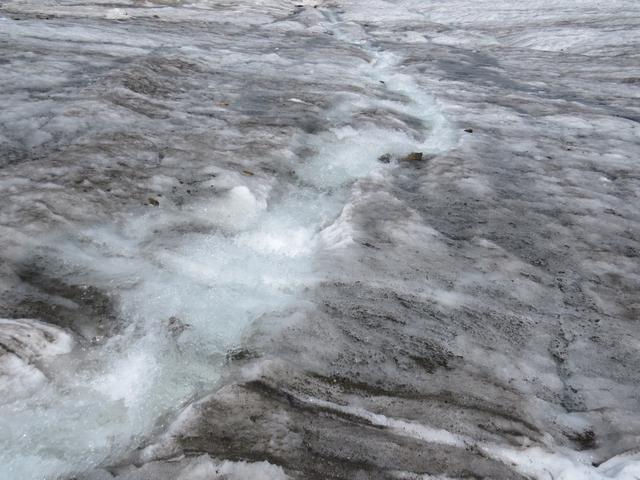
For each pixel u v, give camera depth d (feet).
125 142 25.21
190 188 21.24
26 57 40.45
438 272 16.61
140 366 11.96
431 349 13.15
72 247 16.16
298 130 30.53
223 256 16.83
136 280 14.96
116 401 11.02
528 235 19.71
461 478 9.52
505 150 30.50
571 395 11.91
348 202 21.34
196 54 52.37
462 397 11.57
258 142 27.58
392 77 52.90
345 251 17.28
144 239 17.42
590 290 16.24
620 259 18.20
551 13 106.83
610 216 21.68
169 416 10.80
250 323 13.60
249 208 20.24
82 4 96.89
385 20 116.78
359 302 14.79
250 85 42.37
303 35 86.38
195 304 14.21
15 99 29.86
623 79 53.36
